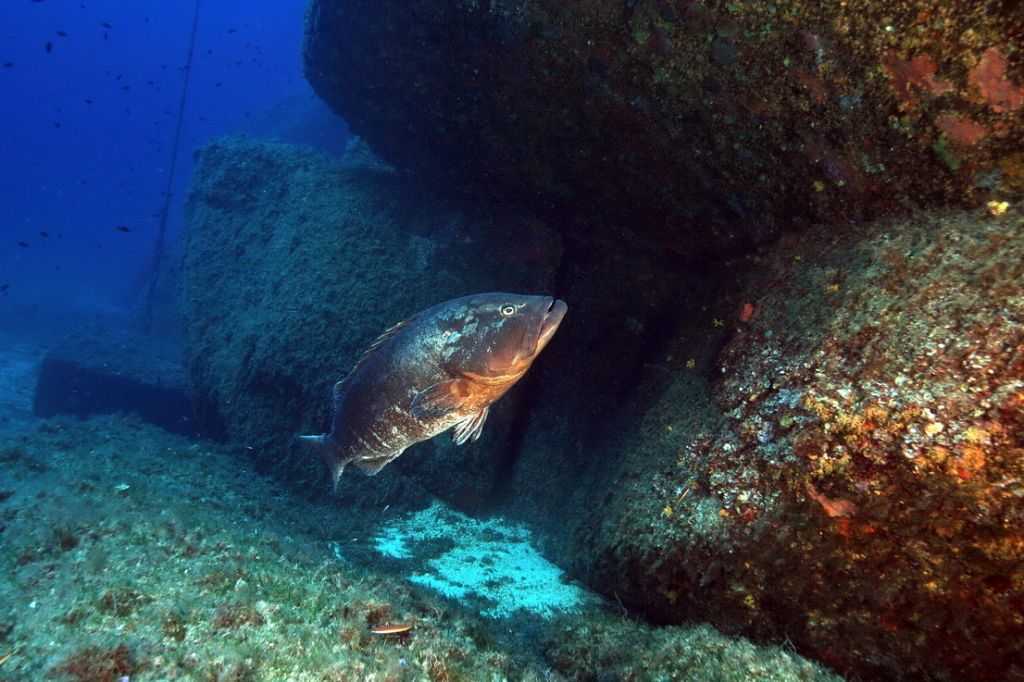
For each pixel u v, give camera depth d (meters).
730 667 1.35
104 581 1.17
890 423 1.31
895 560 1.28
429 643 1.31
